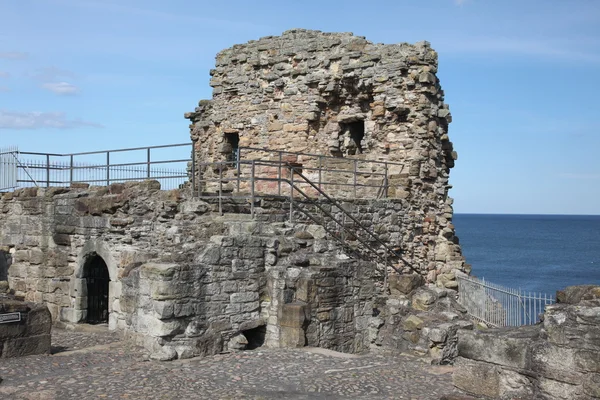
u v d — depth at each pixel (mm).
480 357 9305
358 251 19219
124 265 18375
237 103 26234
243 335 14891
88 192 19906
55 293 20531
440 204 22719
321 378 11695
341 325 15797
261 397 10430
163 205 17781
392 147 22391
